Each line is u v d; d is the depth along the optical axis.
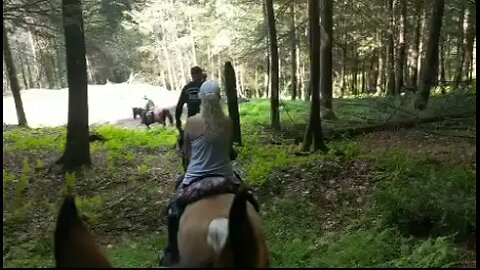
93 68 55.44
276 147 16.80
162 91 43.91
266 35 24.31
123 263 8.21
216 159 5.79
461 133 16.88
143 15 52.53
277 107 20.70
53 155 16.50
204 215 5.07
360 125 19.72
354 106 25.66
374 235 8.67
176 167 15.49
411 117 19.95
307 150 15.62
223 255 3.66
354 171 13.02
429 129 18.11
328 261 7.83
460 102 21.00
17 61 55.06
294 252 8.37
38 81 52.78
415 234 8.98
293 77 39.38
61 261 3.42
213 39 49.78
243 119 24.75
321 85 22.42
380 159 13.63
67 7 14.43
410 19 37.38
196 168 5.79
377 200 10.04
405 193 9.75
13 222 10.62
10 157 15.94
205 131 5.78
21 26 14.28
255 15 36.00
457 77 33.25
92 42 21.45
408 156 13.81
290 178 12.73
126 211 11.56
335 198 11.52
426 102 21.84
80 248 3.43
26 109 35.06
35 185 13.52
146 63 63.06
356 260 7.88
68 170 14.73
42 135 20.86
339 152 15.00
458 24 36.06
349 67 49.44
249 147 16.83
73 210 3.70
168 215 5.79
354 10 27.19
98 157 16.33
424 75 22.28
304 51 39.22
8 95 40.00
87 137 15.08
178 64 62.62
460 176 10.46
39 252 9.10
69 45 14.77
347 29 33.97
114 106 36.41
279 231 9.78
